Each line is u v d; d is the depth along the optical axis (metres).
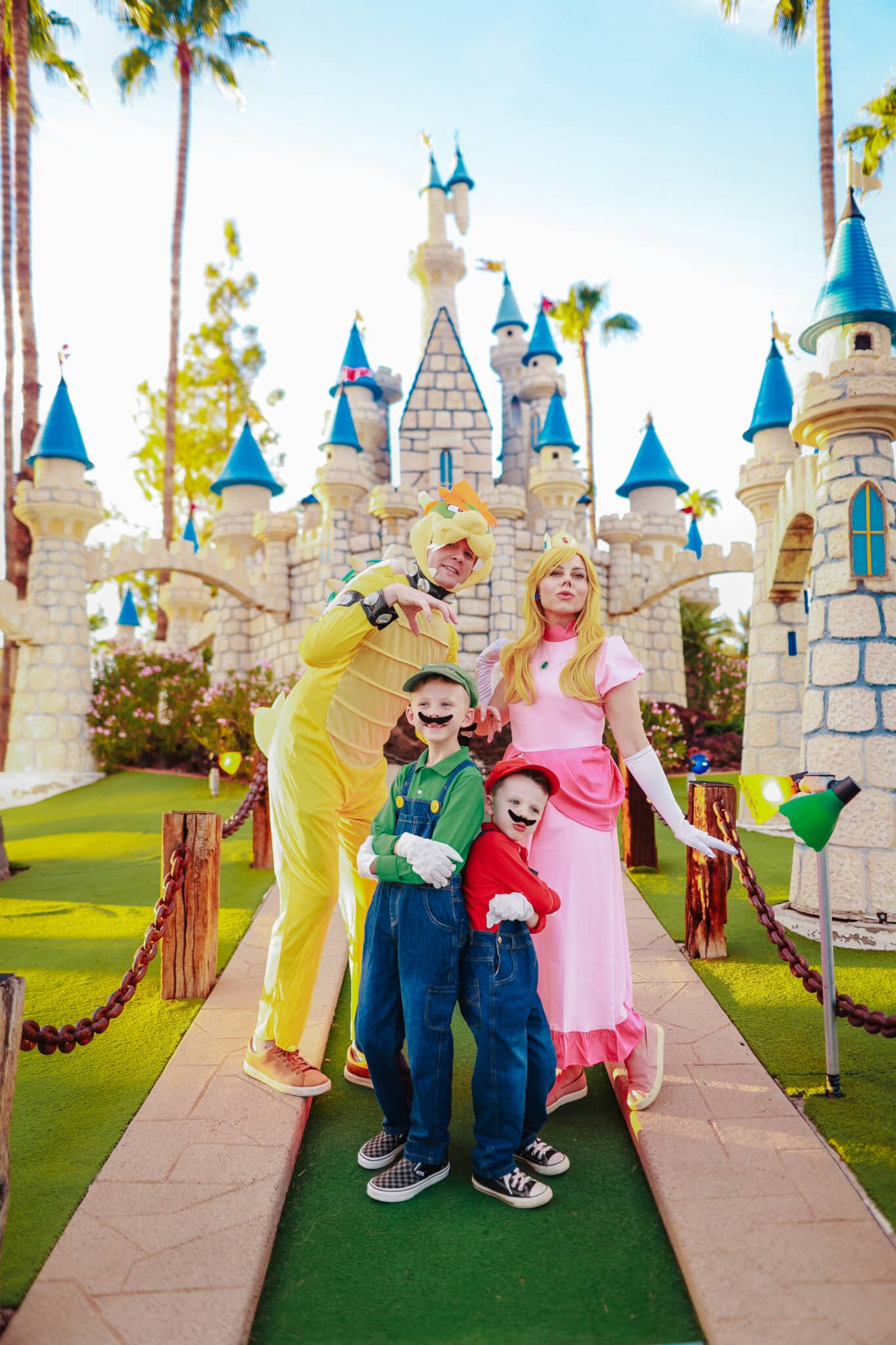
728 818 5.23
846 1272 2.46
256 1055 3.72
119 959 5.43
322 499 17.47
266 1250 2.66
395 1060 3.13
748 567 17.34
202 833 4.77
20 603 15.66
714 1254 2.54
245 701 14.62
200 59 24.67
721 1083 3.61
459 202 27.72
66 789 14.30
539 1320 2.42
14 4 18.50
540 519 18.42
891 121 14.66
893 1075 3.66
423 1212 2.91
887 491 5.77
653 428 22.25
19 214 18.38
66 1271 2.52
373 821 3.17
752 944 5.47
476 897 2.94
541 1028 3.04
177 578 24.20
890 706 5.57
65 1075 3.80
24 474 17.84
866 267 5.86
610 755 3.45
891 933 5.28
